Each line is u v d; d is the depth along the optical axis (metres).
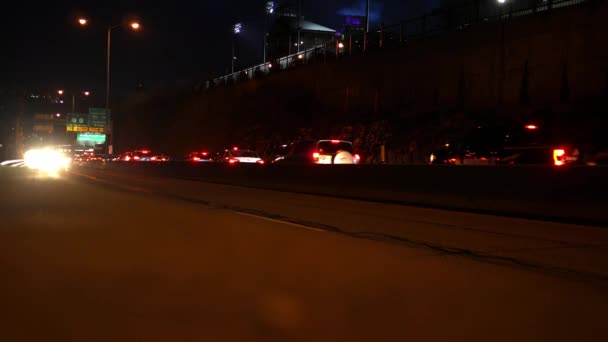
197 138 79.44
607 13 34.22
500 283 7.87
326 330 5.83
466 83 43.00
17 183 28.98
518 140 23.20
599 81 34.62
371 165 21.38
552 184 15.42
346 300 6.95
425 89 46.62
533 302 6.91
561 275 8.38
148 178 35.47
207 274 8.30
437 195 18.58
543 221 14.73
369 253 10.04
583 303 6.87
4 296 7.06
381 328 5.90
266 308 6.60
